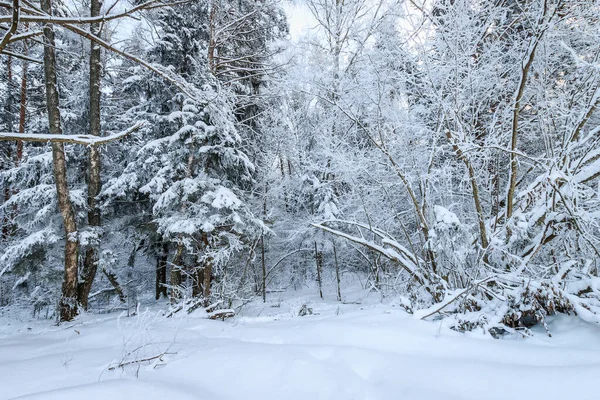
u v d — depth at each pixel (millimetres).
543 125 4477
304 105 12422
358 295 11273
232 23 11016
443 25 4852
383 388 2223
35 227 9820
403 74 5207
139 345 3178
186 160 8602
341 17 10695
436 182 5520
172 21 10133
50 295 10078
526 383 2094
